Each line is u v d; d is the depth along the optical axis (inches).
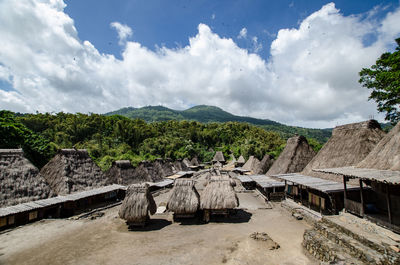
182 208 669.9
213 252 434.6
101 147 2095.2
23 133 1013.8
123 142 2422.5
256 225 604.7
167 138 2965.1
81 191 762.2
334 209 552.4
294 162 983.0
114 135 2573.8
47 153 1125.1
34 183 666.2
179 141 2999.5
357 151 625.6
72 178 779.4
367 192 546.0
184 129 4005.9
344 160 652.7
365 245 346.9
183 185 722.2
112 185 909.8
